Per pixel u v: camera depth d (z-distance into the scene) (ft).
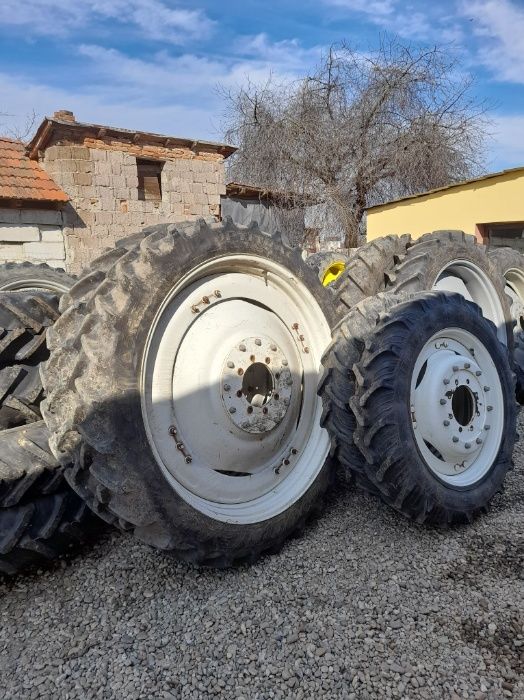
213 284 8.18
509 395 10.52
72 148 36.94
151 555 8.34
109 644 6.58
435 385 9.19
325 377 8.83
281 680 5.98
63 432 6.64
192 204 43.39
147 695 5.82
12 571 7.69
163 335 7.46
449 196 35.50
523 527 9.27
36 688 5.97
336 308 9.95
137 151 39.93
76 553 8.49
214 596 7.38
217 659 6.29
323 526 9.23
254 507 8.41
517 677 5.97
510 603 7.14
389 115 55.83
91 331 6.70
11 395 8.42
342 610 7.07
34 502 7.62
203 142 42.52
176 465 7.58
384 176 55.42
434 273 12.64
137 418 6.82
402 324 8.84
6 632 6.86
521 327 18.45
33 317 8.80
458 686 5.88
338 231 53.62
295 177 53.57
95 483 6.79
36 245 36.14
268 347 8.52
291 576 7.84
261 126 57.06
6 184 34.78
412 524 9.24
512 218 31.94
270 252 8.69
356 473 9.05
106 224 38.78
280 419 8.64
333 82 56.34
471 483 9.62
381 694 5.79
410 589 7.49
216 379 7.91
